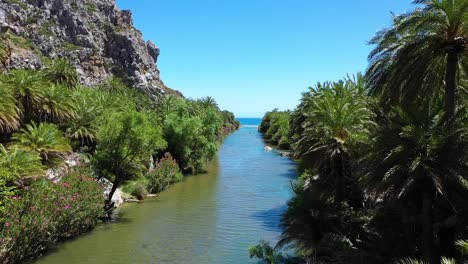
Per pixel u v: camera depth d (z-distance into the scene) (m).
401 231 20.72
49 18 123.25
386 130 19.06
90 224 30.25
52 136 34.84
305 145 30.03
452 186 17.64
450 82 19.86
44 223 23.31
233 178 55.25
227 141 125.00
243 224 32.28
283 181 52.50
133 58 138.88
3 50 52.66
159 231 30.25
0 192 21.12
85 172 31.38
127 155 35.25
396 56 21.09
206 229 30.88
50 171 31.17
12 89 41.66
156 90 137.62
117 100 64.19
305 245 24.00
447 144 17.23
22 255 21.94
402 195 18.27
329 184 30.25
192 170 59.62
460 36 19.31
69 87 64.06
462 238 18.41
